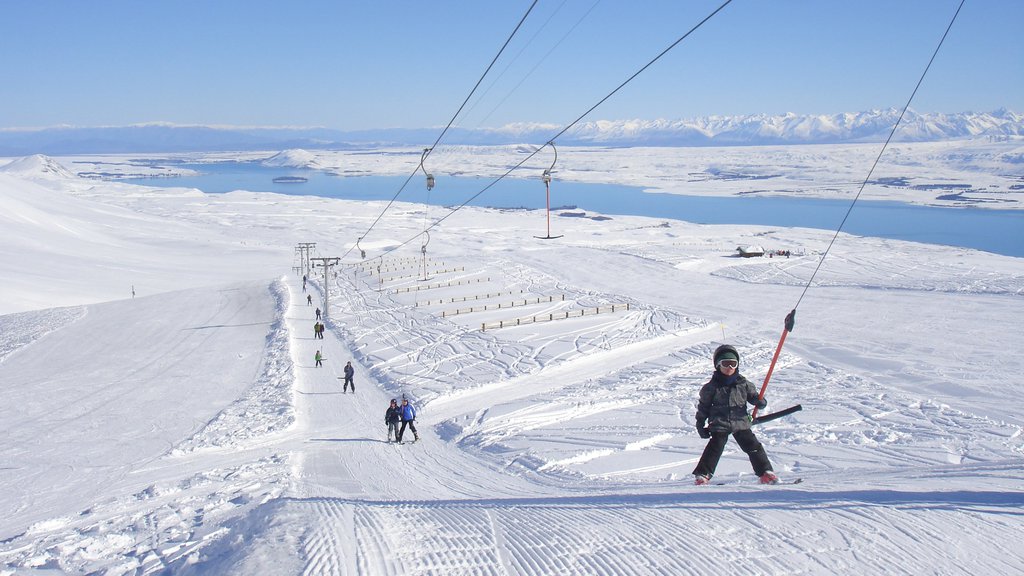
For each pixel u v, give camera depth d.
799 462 20.67
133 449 25.97
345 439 27.16
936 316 55.56
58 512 17.77
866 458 21.09
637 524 7.32
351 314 65.50
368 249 130.38
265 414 31.16
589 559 6.27
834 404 30.70
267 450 25.28
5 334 61.06
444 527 7.86
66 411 33.34
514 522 8.02
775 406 30.73
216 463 23.47
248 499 14.66
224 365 45.03
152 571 7.55
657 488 12.60
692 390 34.59
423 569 6.21
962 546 5.91
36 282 90.88
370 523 8.06
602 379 38.84
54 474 22.39
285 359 45.44
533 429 27.92
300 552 6.71
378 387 38.75
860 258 96.81
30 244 118.31
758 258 97.50
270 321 62.06
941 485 9.18
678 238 142.12
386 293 76.75
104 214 183.12
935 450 22.22
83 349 52.38
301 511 8.82
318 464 22.28
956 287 70.31
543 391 36.94
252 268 111.44
